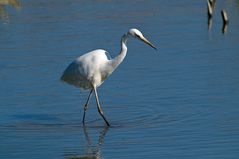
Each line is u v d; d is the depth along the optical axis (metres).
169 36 22.91
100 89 17.20
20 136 13.92
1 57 20.73
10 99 16.59
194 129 13.96
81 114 15.40
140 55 20.47
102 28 24.19
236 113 14.91
